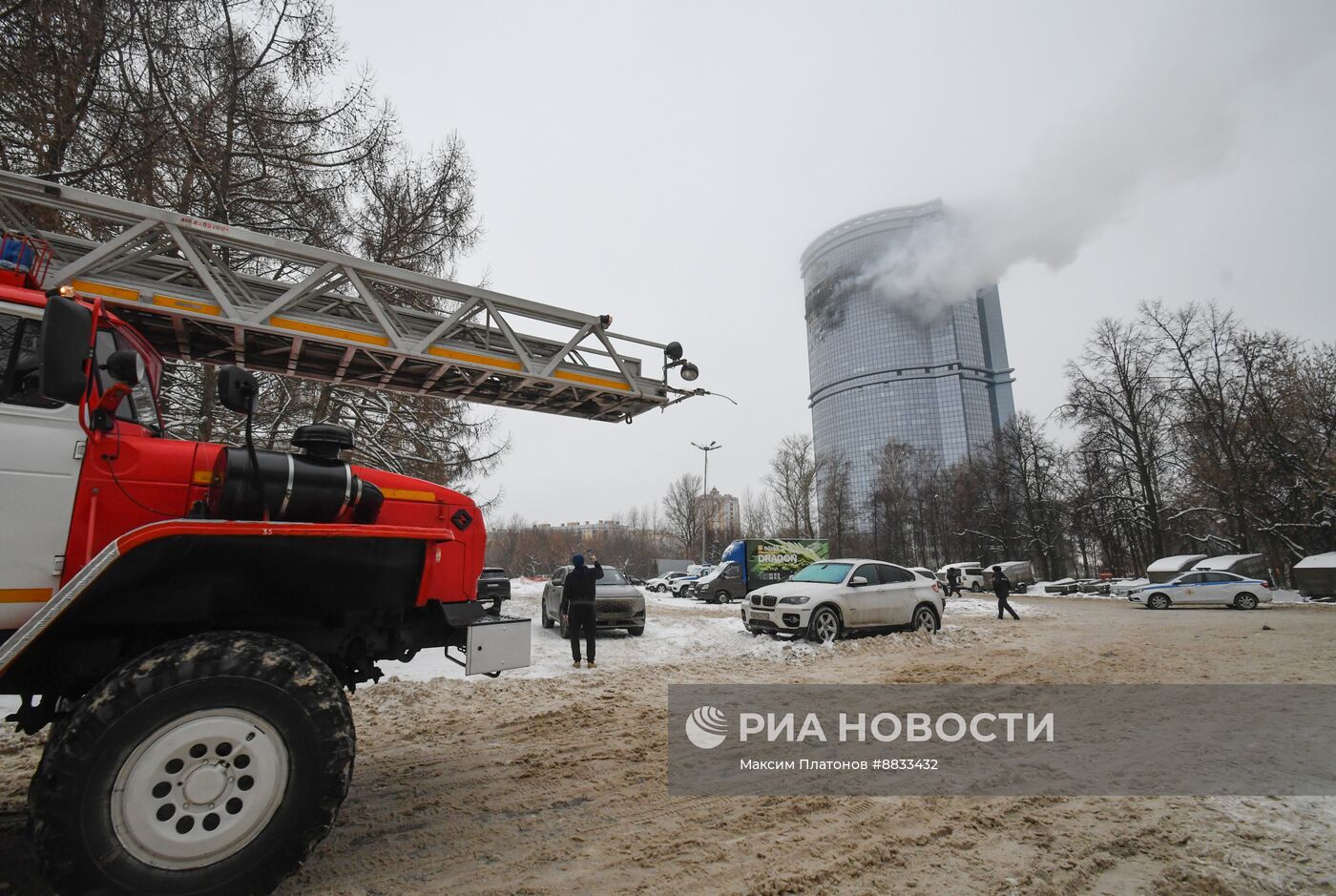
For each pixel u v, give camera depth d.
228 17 10.40
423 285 5.72
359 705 6.59
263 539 3.01
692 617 17.53
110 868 2.37
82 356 2.76
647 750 5.16
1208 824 3.59
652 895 2.81
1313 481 29.91
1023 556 50.47
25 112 7.95
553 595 14.80
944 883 2.93
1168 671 8.78
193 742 2.56
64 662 3.04
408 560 3.56
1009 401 105.19
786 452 49.94
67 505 2.95
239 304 5.19
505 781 4.41
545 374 6.16
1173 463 36.78
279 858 2.65
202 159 9.70
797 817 3.76
